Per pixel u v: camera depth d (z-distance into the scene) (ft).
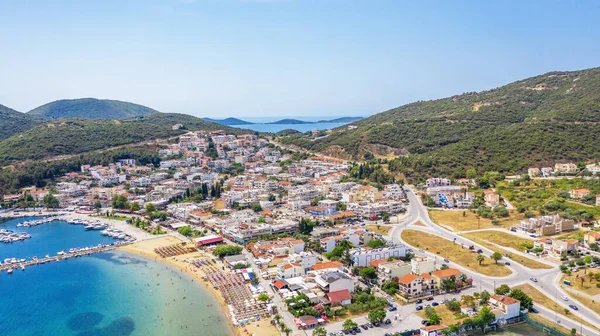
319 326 567.18
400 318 580.30
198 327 592.19
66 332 597.52
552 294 642.22
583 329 546.26
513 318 578.66
